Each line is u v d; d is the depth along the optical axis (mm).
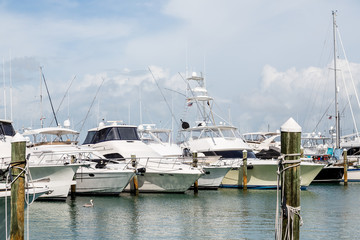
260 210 22016
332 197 27812
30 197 12023
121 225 18094
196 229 17422
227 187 32719
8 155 22797
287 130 8258
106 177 26000
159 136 37562
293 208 8219
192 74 37938
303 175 31234
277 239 8516
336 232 17109
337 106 44750
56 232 16703
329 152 46656
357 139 46594
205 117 38094
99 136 30672
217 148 33125
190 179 27734
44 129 29516
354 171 38625
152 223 18562
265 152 35344
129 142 30031
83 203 23641
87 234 16469
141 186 28734
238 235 16422
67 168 23406
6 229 11367
